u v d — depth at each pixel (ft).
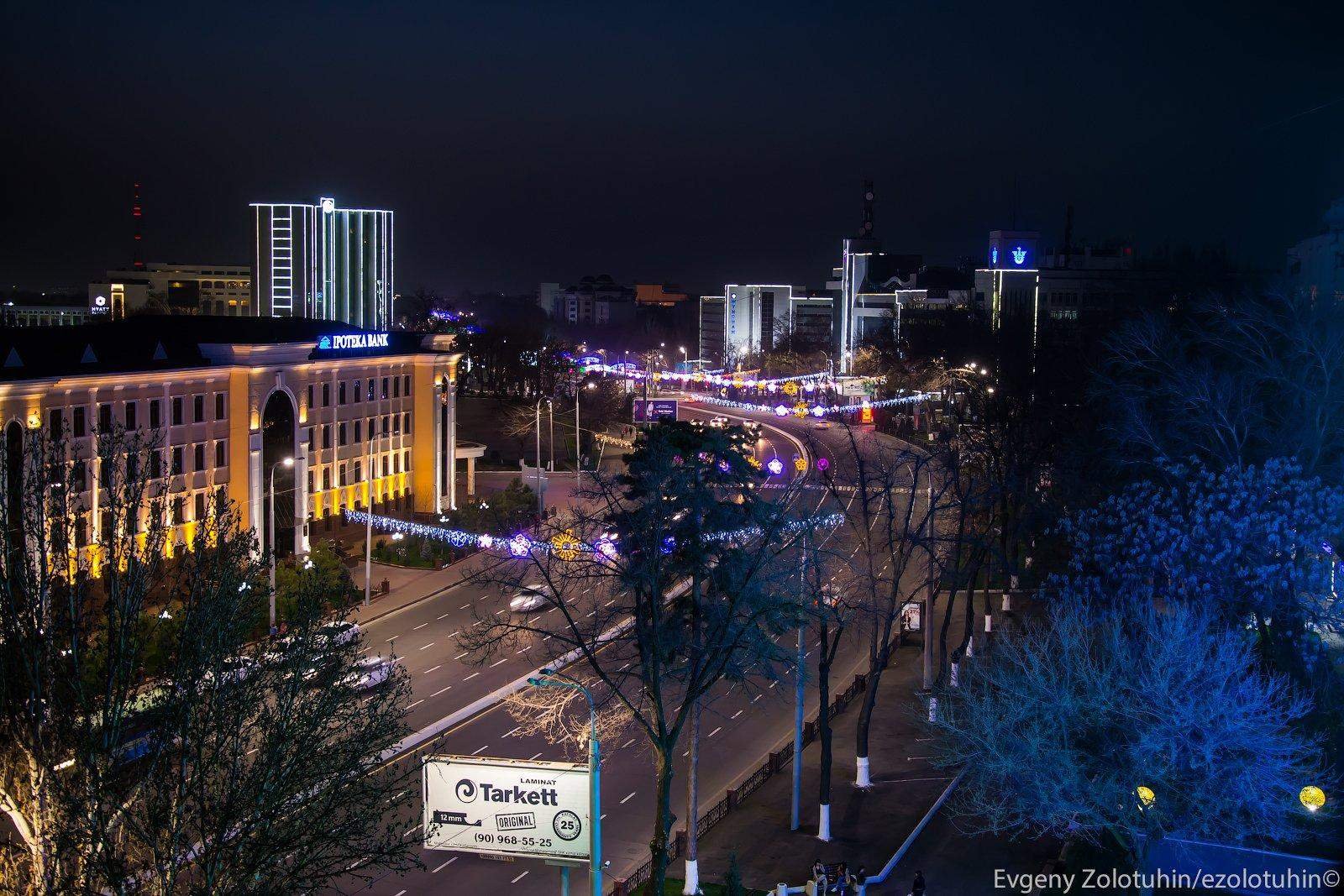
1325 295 317.63
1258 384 224.74
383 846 107.76
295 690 98.73
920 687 220.02
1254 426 216.33
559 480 422.00
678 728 137.90
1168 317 321.52
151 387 255.91
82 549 130.82
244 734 111.04
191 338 287.07
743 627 145.69
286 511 299.58
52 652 97.66
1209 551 175.63
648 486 141.90
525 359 549.95
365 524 332.39
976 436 276.82
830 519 220.02
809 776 179.22
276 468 297.74
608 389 567.18
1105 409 272.51
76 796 93.45
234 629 102.58
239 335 299.38
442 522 328.90
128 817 91.86
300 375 303.89
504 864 148.15
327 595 134.51
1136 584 180.86
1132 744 135.03
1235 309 254.27
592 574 150.92
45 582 98.17
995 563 276.82
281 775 96.94
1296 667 171.12
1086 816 147.84
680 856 151.94
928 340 570.87
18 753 96.27
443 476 365.61
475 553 315.78
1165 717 132.98
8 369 226.58
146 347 265.34
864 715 175.42
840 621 167.12
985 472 262.06
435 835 119.65
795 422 595.88
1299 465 181.88
